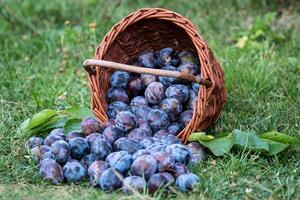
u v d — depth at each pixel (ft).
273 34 17.03
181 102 12.05
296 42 16.67
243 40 16.90
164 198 10.13
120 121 11.43
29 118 12.70
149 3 19.51
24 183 10.85
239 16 18.54
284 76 14.82
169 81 12.25
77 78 15.19
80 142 11.01
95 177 10.50
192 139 11.40
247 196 10.25
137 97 12.23
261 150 11.35
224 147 11.32
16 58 16.69
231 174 10.84
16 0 18.99
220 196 10.23
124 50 12.69
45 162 10.87
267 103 13.52
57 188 10.62
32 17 18.88
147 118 11.77
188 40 12.74
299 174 10.98
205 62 11.43
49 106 13.67
